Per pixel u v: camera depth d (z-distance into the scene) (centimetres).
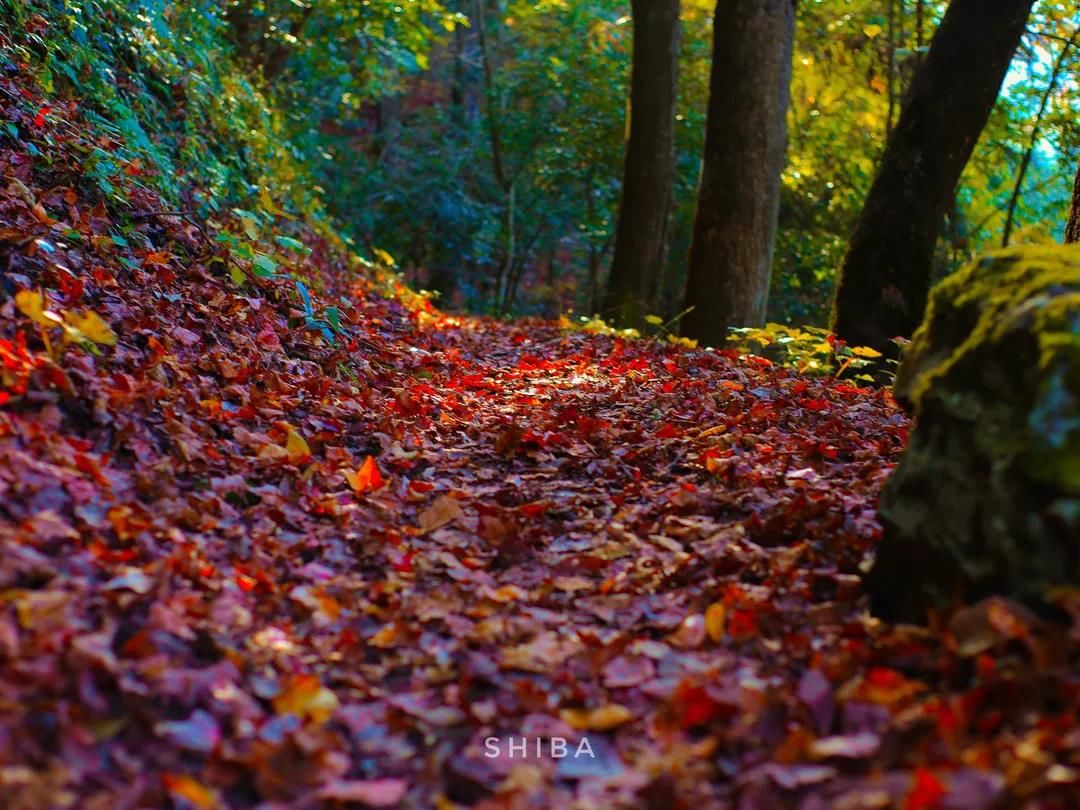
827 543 319
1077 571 220
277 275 628
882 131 1634
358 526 356
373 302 917
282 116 1370
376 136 2492
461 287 2491
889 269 812
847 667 237
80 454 313
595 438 473
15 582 240
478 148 2373
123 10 772
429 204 2248
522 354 805
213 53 1002
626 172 1328
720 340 983
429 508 373
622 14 2323
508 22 2342
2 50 570
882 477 390
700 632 271
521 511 374
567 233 2433
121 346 411
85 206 519
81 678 213
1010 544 230
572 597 311
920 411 269
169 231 575
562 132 2139
